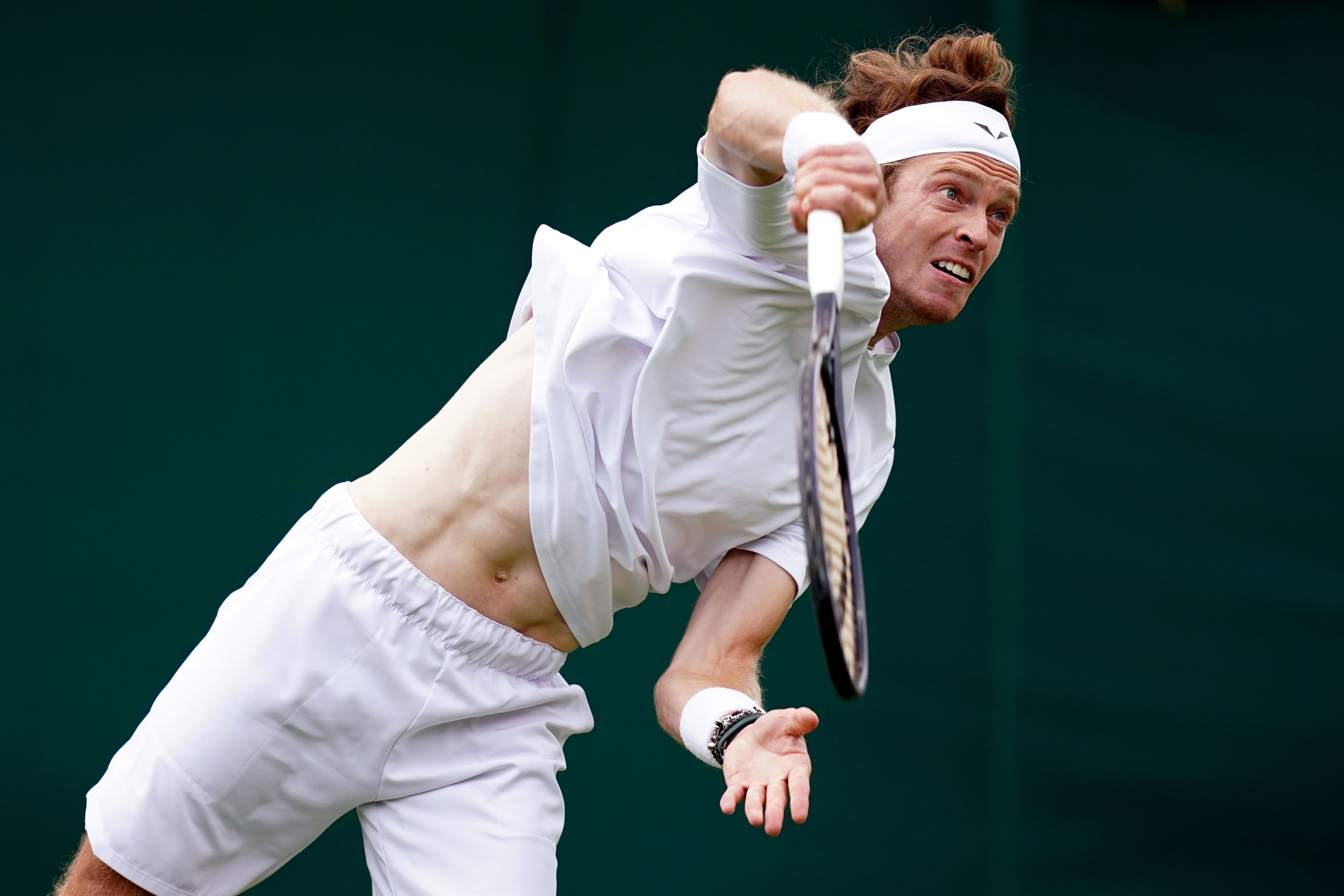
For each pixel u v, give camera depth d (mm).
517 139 18500
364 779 6957
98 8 16688
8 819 15039
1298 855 19891
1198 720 20188
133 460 16203
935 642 19625
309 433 16969
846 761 18891
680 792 18062
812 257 5168
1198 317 21438
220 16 17266
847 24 20109
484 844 6969
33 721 15352
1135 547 20609
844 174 5297
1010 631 19906
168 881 6918
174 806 6828
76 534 15875
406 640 6848
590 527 6668
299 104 17516
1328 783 20188
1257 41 22172
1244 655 20484
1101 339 21141
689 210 6836
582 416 6656
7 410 15852
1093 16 21797
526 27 18750
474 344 17859
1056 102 21516
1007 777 19422
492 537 6832
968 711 19531
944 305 7379
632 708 18109
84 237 16359
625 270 6691
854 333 6871
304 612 6828
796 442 6977
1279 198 21906
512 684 7148
